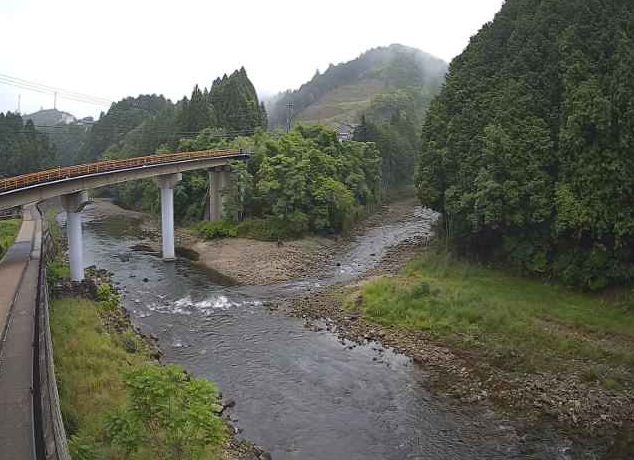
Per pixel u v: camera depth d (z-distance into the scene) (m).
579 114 37.12
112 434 16.33
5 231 55.31
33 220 63.81
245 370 30.08
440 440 23.42
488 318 34.97
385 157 106.69
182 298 43.72
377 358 31.97
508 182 40.62
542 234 41.16
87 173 43.72
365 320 37.84
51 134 189.25
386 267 52.75
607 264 36.81
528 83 43.94
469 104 49.31
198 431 17.44
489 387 28.14
